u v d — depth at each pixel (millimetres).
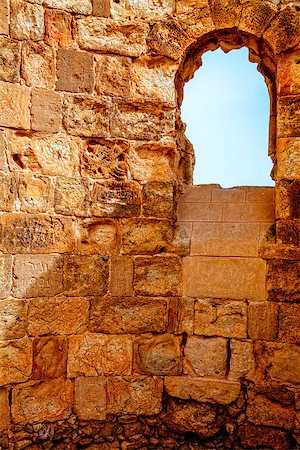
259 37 4160
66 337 4078
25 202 3992
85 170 4172
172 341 4191
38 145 4043
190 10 4230
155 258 4195
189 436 4184
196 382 4117
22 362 3943
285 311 3986
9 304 3898
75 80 4129
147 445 4152
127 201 4207
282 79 4078
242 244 4137
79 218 4148
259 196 4453
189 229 4309
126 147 4219
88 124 4160
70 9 4129
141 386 4168
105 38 4188
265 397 4023
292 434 3961
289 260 3994
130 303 4168
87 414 4113
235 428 4086
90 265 4137
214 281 4145
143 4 4242
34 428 3980
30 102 4012
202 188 4691
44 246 4023
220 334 4109
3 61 3941
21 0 4016
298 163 4016
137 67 4242
